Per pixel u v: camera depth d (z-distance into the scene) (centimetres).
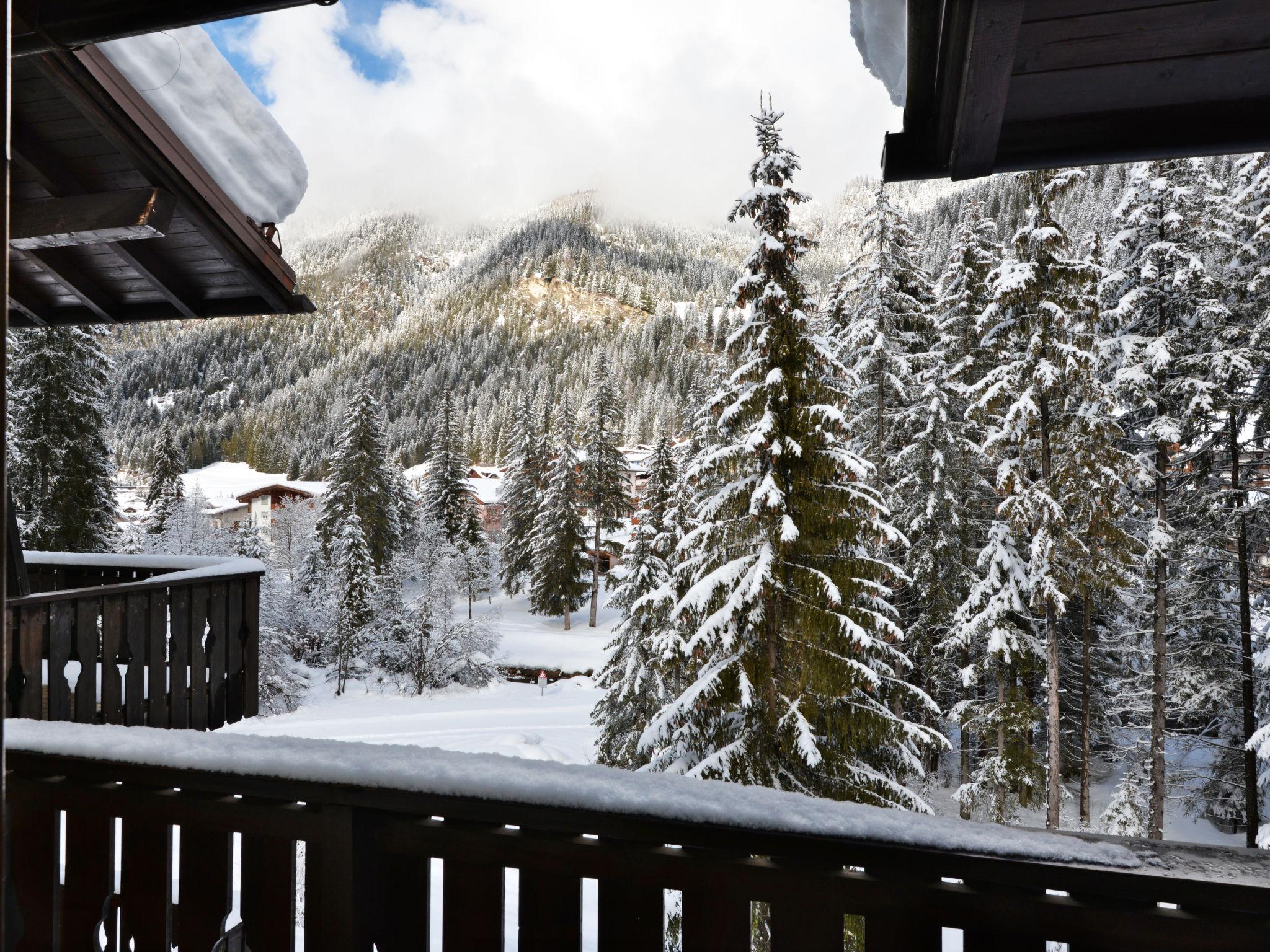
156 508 4131
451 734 2734
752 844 138
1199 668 1496
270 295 409
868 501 901
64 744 180
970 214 1808
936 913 132
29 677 351
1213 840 1598
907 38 181
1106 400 1302
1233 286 1380
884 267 1794
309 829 164
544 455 4562
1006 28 159
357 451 3741
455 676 3431
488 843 155
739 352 1005
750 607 883
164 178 323
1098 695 1809
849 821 135
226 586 472
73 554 527
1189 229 1383
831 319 1980
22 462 1959
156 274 396
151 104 303
